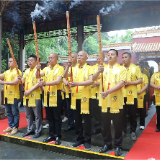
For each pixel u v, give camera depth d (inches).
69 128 174.4
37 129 153.9
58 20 347.6
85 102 126.0
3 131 165.6
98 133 163.3
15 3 277.7
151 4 280.2
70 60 123.6
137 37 593.9
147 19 286.2
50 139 143.4
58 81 134.8
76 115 132.0
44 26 361.4
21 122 200.8
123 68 118.8
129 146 133.0
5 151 135.8
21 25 373.7
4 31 351.3
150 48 531.5
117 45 641.0
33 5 286.2
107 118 121.0
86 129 128.6
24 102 154.3
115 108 115.6
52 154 130.4
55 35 356.2
